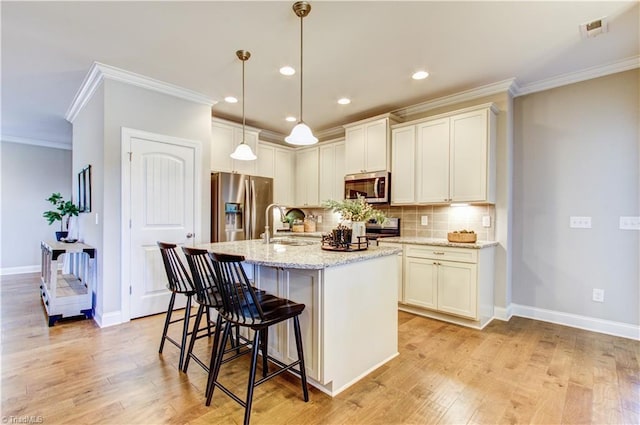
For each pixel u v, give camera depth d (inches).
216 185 156.8
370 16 86.9
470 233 126.7
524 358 95.1
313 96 146.7
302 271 78.8
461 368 89.1
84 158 151.3
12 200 223.1
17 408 69.7
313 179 205.8
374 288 89.0
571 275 122.6
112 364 90.0
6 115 177.0
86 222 148.0
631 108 110.9
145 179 130.0
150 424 65.1
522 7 82.7
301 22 83.7
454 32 94.5
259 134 207.9
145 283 130.1
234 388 78.7
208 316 95.7
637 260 110.2
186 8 84.0
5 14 86.1
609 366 89.8
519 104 134.8
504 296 130.1
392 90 139.0
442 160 138.6
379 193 156.6
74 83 134.0
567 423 65.8
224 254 64.9
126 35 97.3
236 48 104.8
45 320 126.3
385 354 92.8
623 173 112.4
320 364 74.5
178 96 139.3
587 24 90.0
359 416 68.2
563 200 124.3
